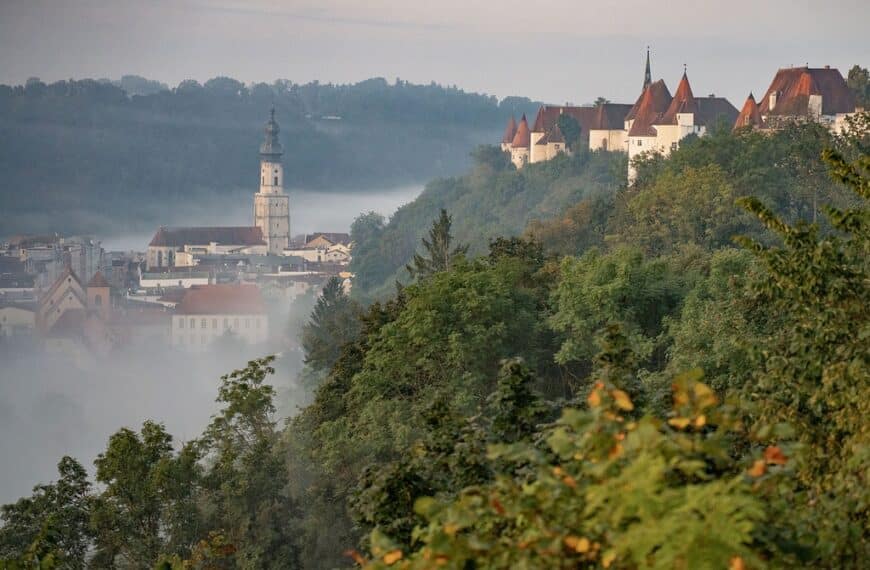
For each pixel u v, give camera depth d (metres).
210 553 118.00
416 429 133.00
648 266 167.62
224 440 138.88
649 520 29.00
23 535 119.44
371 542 35.62
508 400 56.56
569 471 36.38
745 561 28.36
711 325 129.75
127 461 123.50
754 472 32.62
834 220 61.41
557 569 31.27
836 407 49.44
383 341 153.50
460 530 36.75
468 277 157.88
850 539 36.59
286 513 139.62
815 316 55.09
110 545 122.19
